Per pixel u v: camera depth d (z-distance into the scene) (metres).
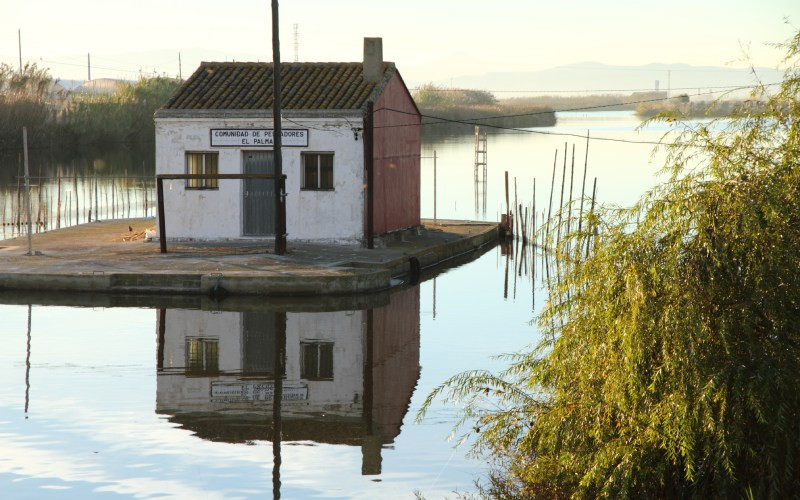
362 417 14.42
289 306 23.30
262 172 30.66
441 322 21.84
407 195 34.66
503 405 14.46
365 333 20.47
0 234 36.91
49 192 52.09
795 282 9.49
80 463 12.35
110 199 50.03
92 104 87.19
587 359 10.31
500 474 12.02
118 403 15.05
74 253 27.91
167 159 30.56
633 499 10.16
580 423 10.32
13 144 77.62
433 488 11.59
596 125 134.62
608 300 10.09
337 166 30.22
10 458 12.51
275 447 13.05
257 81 32.44
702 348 9.54
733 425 9.38
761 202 9.52
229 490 11.50
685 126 10.52
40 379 16.42
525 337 20.17
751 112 10.19
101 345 19.02
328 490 11.55
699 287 9.66
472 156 76.19
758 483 9.64
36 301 23.53
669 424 9.45
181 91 31.78
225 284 24.06
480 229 37.72
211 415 14.48
